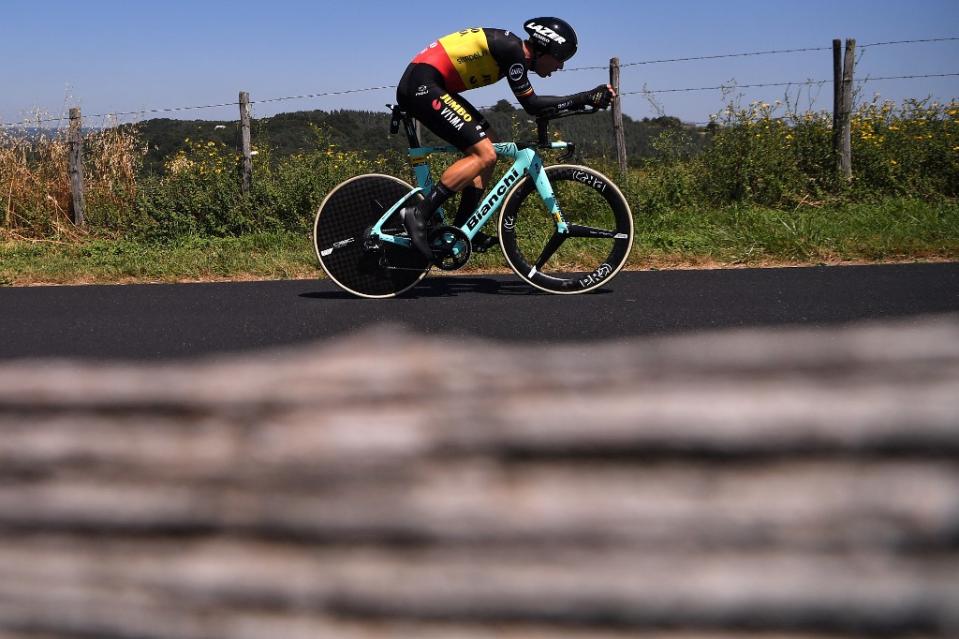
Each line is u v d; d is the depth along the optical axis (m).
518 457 0.25
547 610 0.24
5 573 0.27
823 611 0.22
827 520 0.22
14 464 0.28
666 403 0.23
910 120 8.88
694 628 0.23
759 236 6.17
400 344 0.27
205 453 0.26
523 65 4.70
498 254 6.14
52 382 0.28
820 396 0.22
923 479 0.22
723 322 3.86
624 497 0.23
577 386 0.25
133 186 9.06
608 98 4.73
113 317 4.54
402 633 0.25
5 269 6.55
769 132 8.72
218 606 0.26
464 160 4.75
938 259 5.66
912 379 0.23
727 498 0.23
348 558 0.25
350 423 0.26
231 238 7.98
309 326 4.14
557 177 4.86
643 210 8.14
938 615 0.22
